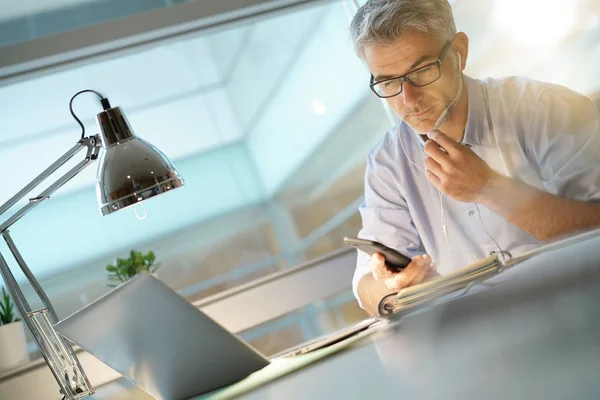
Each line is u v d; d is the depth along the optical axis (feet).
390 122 9.16
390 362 2.29
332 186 9.17
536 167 5.74
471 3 9.11
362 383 2.10
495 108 5.71
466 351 1.98
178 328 3.27
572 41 9.05
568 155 5.44
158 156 5.03
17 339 7.60
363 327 3.71
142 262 8.30
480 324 2.26
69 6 7.98
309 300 8.50
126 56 8.66
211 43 8.98
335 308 8.77
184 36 8.36
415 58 5.18
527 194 5.13
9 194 8.33
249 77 9.11
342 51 9.18
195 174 8.87
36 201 5.24
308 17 9.05
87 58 8.10
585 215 5.06
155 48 8.42
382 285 5.21
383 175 6.29
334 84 9.20
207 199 8.86
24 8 7.86
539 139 5.60
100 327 3.28
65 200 8.39
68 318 3.27
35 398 7.50
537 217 5.13
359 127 9.22
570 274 2.45
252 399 2.64
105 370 7.78
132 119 8.81
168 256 8.65
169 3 8.14
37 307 8.16
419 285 3.81
